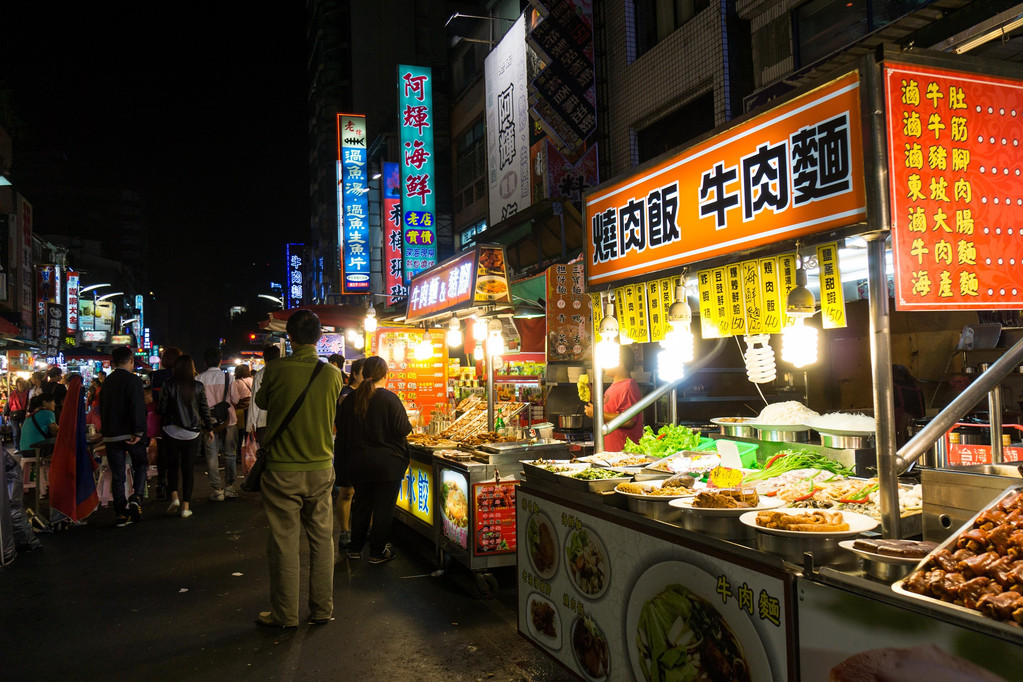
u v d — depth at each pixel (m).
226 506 8.59
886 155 2.31
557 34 11.36
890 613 1.80
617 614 3.06
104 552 6.37
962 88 2.46
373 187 26.89
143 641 4.22
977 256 2.45
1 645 4.17
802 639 2.08
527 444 5.29
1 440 6.08
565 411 8.64
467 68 20.64
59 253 29.77
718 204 3.15
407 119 18.16
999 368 2.39
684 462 4.04
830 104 2.54
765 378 3.32
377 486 5.81
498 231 11.34
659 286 3.68
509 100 14.31
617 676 3.06
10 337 14.48
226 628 4.42
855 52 5.80
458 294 6.73
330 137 44.44
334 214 44.34
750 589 2.29
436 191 21.25
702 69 9.50
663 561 2.74
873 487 2.97
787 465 3.73
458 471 5.21
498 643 4.14
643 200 3.73
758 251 2.90
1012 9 4.47
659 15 10.80
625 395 6.51
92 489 7.48
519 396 8.64
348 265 24.91
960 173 2.45
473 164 19.78
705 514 2.51
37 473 7.54
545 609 3.72
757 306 2.97
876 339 2.34
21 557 6.23
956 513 2.32
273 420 4.44
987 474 2.26
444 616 4.59
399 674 3.72
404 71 18.11
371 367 5.87
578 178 11.89
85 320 43.12
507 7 18.03
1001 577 1.69
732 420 5.13
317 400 4.47
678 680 2.64
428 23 35.03
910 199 2.35
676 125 10.40
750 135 2.95
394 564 5.88
